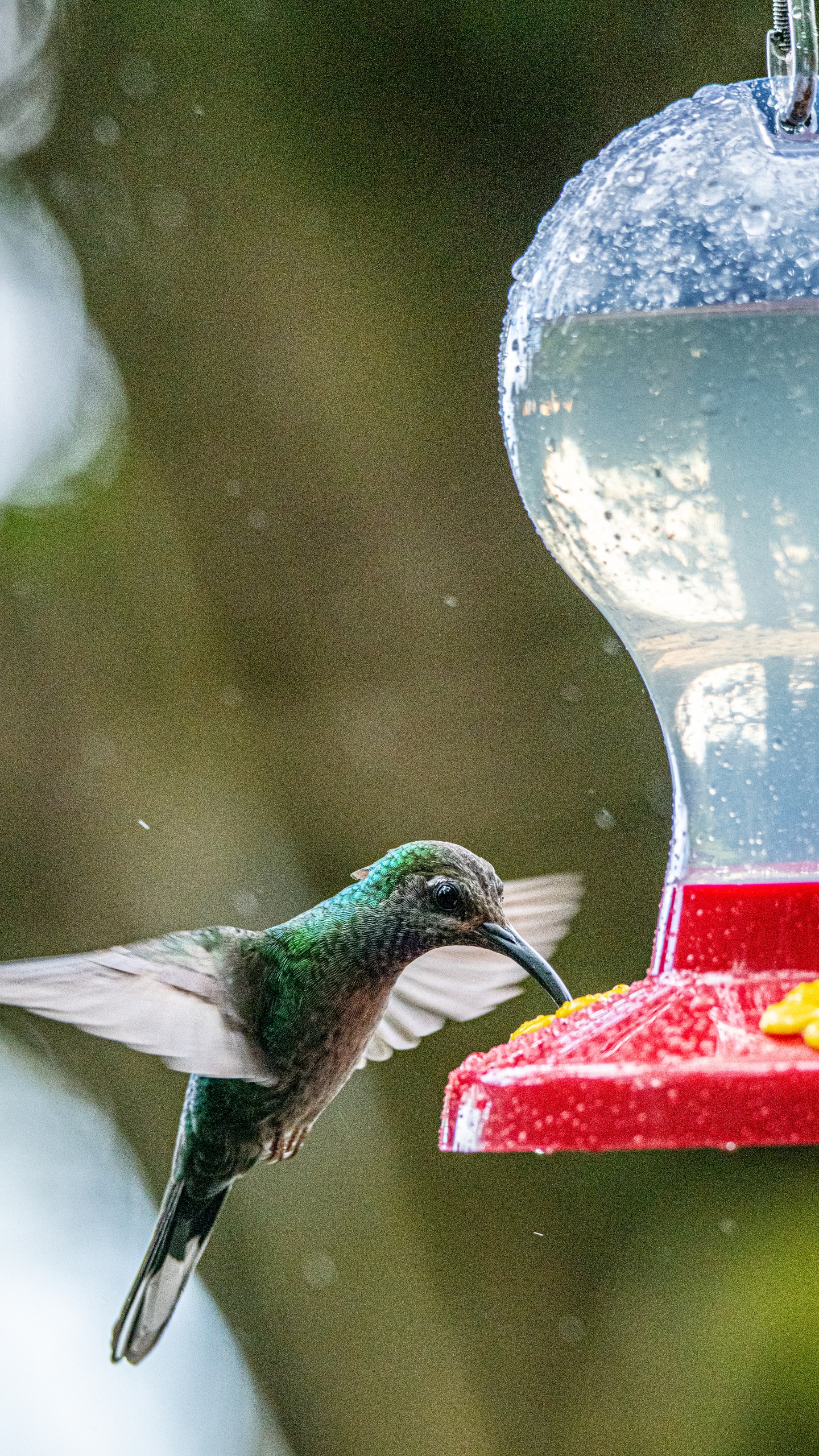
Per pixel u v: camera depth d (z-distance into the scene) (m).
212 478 12.39
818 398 6.03
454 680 12.08
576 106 12.14
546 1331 11.10
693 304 6.09
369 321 12.37
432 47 12.17
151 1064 12.30
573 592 12.12
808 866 5.75
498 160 12.27
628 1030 5.33
